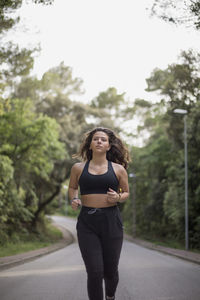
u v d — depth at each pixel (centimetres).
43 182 3278
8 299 555
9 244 2212
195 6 887
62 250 2094
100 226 315
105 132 355
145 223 4344
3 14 952
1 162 2033
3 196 2275
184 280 817
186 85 1545
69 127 3269
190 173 2686
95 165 328
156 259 1514
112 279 336
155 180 3966
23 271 966
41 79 2495
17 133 2542
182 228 2856
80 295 598
